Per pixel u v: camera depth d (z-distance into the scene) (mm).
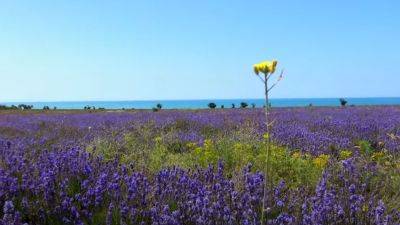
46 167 6477
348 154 9352
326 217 5070
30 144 11047
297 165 7836
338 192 6215
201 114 23859
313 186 6887
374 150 10586
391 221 5133
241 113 24375
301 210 5449
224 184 5941
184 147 11000
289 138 11328
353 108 32062
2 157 7699
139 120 19219
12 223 4531
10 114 30688
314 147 10289
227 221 4824
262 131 12430
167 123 16891
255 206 5355
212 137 11922
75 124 18453
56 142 11961
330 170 7453
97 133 13938
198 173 6641
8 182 5473
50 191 5352
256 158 8297
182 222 4871
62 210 5062
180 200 5488
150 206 5254
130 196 5383
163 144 11023
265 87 3352
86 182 5824
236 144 9195
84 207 5215
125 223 4840
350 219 5199
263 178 6121
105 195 5559
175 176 6316
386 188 6770
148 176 6727
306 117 19906
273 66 3289
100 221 5035
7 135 14211
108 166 6812
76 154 7363
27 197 5438
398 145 10477
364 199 5773
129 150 10016
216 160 8375
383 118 18562
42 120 21672
